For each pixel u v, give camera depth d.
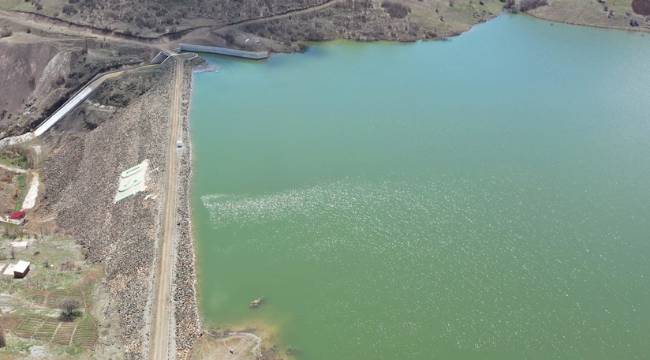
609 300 92.06
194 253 101.50
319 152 129.75
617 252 101.25
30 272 101.25
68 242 113.06
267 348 84.69
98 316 91.06
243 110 147.50
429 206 112.31
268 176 121.75
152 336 85.62
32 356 82.38
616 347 84.56
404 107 148.62
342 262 99.50
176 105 147.12
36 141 151.12
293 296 93.38
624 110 147.75
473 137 135.50
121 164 130.12
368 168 123.81
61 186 135.00
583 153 129.38
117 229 110.50
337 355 83.81
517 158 127.38
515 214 110.25
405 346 84.88
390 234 105.38
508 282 95.38
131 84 159.12
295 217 109.81
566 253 101.12
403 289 94.25
